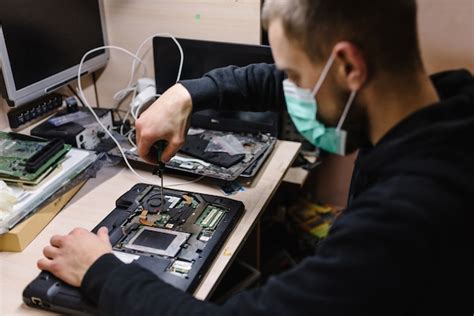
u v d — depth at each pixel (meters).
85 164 1.28
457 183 0.64
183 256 1.00
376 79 0.70
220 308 0.76
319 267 0.68
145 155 1.16
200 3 1.49
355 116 0.76
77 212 1.19
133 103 1.56
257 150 1.40
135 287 0.81
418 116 0.70
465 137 0.67
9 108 1.44
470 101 0.72
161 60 1.56
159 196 1.19
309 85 0.76
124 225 1.09
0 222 1.06
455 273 0.70
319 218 1.90
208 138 1.45
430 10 1.32
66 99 1.56
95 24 1.57
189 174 1.31
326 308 0.66
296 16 0.71
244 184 1.28
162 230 1.07
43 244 1.09
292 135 1.65
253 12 1.45
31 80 1.37
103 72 1.70
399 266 0.64
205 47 1.48
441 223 0.64
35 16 1.34
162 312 0.77
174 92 1.16
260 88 1.21
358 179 0.85
